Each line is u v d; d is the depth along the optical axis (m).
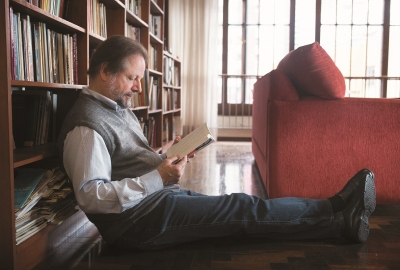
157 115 3.94
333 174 2.08
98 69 1.41
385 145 2.05
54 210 1.53
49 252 1.53
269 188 2.13
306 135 2.07
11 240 1.25
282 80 2.07
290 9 5.82
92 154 1.28
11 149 1.23
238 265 1.43
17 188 1.39
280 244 1.62
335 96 2.04
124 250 1.56
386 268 1.41
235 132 5.96
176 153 1.47
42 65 1.58
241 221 1.51
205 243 1.63
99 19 2.29
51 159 1.74
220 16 5.92
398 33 5.77
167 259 1.47
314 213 1.59
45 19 1.59
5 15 1.18
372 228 1.84
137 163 1.47
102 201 1.25
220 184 2.83
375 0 5.75
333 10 5.80
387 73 5.82
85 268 1.40
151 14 4.04
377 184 2.07
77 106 1.38
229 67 6.00
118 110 1.46
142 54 1.46
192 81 5.71
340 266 1.42
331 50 5.86
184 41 5.68
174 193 1.58
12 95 1.63
